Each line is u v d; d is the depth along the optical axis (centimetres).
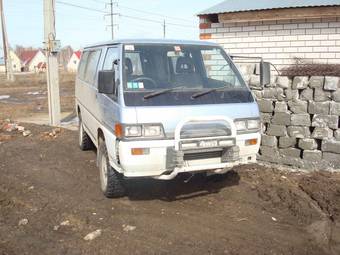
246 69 841
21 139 1098
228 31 1004
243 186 668
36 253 463
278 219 550
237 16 945
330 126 742
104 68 668
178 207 590
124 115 523
